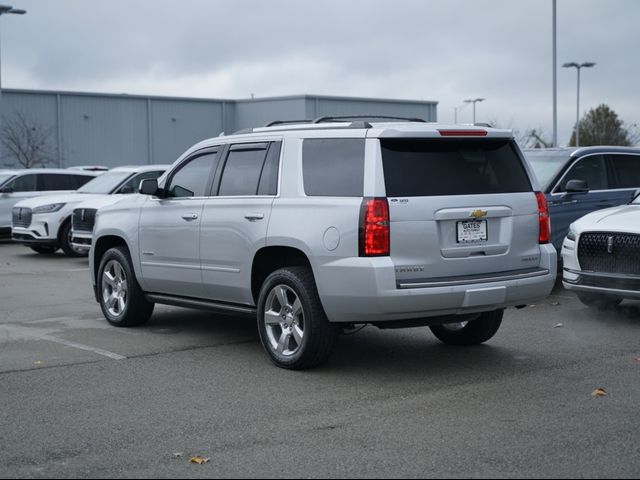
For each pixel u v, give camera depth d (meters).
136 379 7.13
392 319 6.76
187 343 8.59
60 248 18.62
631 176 12.72
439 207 6.83
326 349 7.17
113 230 9.34
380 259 6.61
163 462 5.12
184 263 8.44
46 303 11.45
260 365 7.60
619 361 7.64
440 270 6.85
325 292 6.87
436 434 5.59
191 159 8.59
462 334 8.27
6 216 20.61
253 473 4.91
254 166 7.81
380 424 5.83
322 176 7.11
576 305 10.73
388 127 6.88
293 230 7.12
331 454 5.22
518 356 7.89
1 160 39.25
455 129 7.07
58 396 6.62
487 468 4.94
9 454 5.30
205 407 6.29
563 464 5.00
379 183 6.69
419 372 7.31
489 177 7.25
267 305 7.50
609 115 53.72
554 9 30.28
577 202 12.01
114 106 44.28
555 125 30.66
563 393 6.57
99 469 5.02
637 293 9.09
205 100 46.66
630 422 5.81
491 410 6.13
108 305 9.62
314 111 44.44
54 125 42.69
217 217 7.98
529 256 7.39
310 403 6.37
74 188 21.52
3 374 7.33
